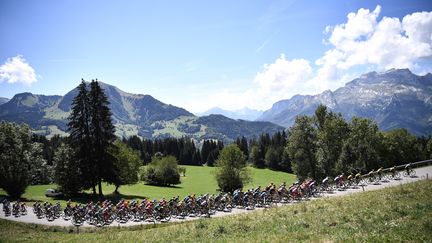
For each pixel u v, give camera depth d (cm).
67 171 6488
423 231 1473
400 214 1886
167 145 17738
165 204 3647
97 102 6169
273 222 2180
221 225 2314
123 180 7225
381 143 8619
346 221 1914
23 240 2786
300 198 3788
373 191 3053
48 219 4012
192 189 9225
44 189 8262
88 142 6141
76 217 3734
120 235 2650
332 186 4319
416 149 9769
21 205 4556
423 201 2159
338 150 7644
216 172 8350
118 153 6862
